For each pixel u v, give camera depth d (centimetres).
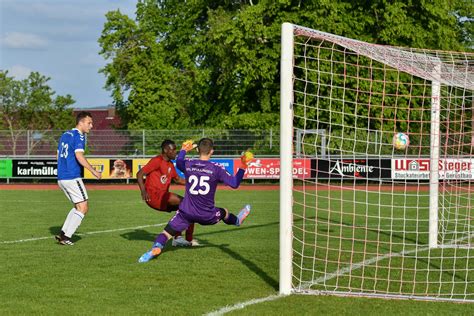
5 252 1218
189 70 5328
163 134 3922
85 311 783
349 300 851
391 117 3281
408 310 801
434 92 1298
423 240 1448
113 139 3938
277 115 4406
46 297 854
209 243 1348
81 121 1304
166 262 1107
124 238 1427
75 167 1305
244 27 4162
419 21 4138
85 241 1376
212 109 5131
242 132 3850
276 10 4169
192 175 1097
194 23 5453
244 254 1195
